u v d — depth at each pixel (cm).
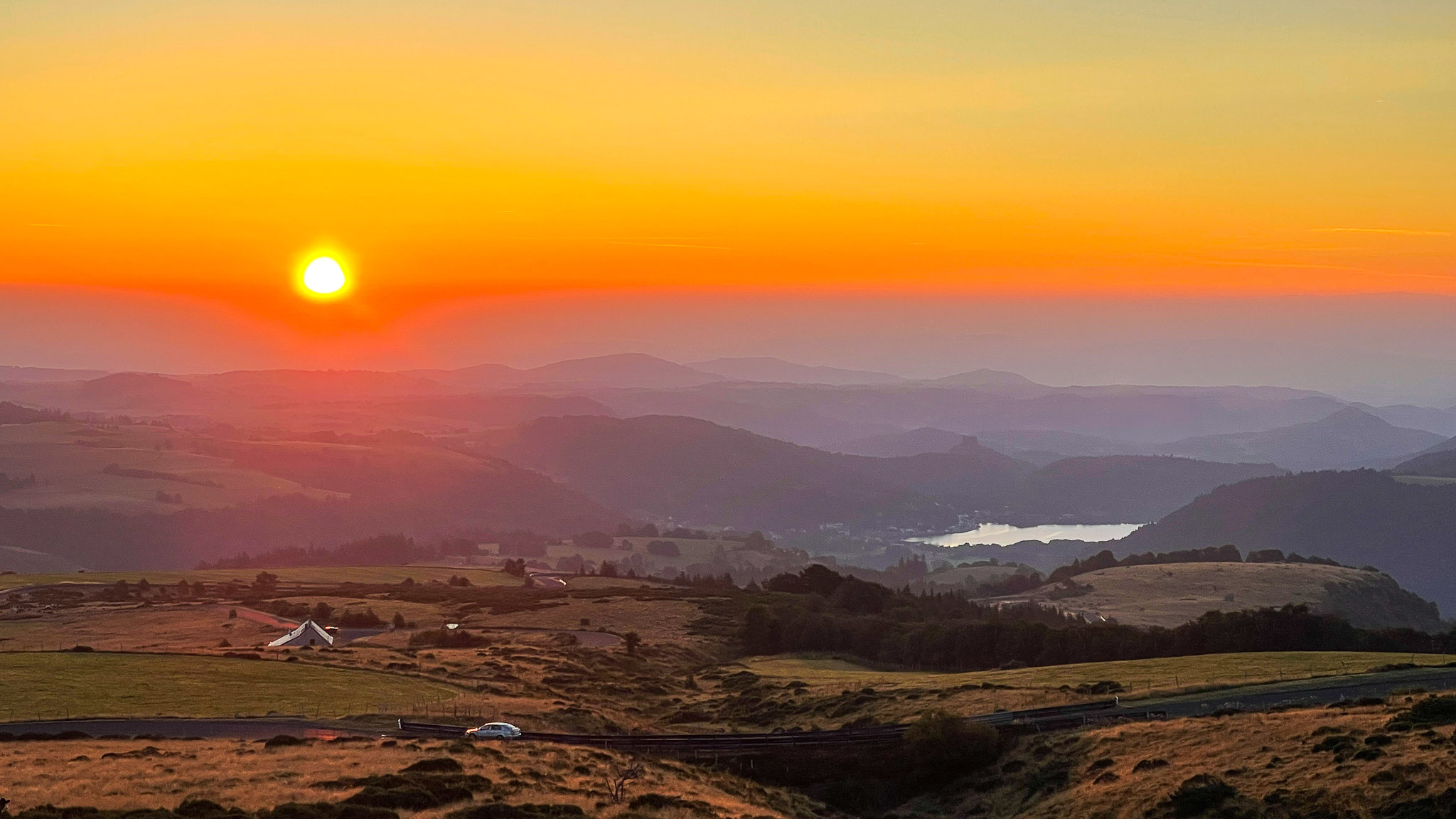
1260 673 9494
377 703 9356
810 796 7762
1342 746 6094
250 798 5234
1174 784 6259
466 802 5450
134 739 7350
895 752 8262
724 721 10456
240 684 9931
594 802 5750
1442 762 5416
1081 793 6731
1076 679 10250
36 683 9544
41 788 5394
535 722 8969
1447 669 9131
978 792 7525
